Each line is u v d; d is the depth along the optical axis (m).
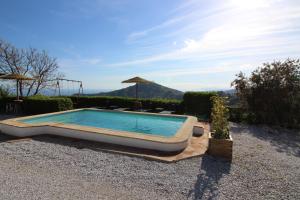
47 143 6.22
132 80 14.78
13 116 11.94
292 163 5.43
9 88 18.22
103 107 15.65
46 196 3.29
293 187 4.02
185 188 3.77
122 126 9.65
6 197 3.22
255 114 11.70
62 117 11.02
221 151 5.47
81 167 4.55
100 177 4.09
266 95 11.29
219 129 5.75
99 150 5.69
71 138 6.81
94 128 6.97
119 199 3.31
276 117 11.26
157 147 5.72
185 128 7.29
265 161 5.43
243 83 11.96
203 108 12.90
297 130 10.38
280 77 11.09
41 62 21.27
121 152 5.48
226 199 3.44
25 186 3.60
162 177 4.18
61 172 4.26
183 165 4.84
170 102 14.59
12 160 4.84
